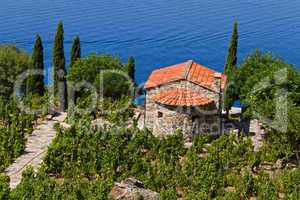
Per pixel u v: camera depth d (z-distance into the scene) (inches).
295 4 7076.8
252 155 1945.1
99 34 5433.1
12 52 3043.8
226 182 1797.5
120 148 1951.3
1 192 1450.5
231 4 7062.0
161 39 5319.9
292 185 1728.6
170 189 1599.4
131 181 1549.0
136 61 4704.7
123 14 6299.2
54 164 1809.8
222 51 4995.1
